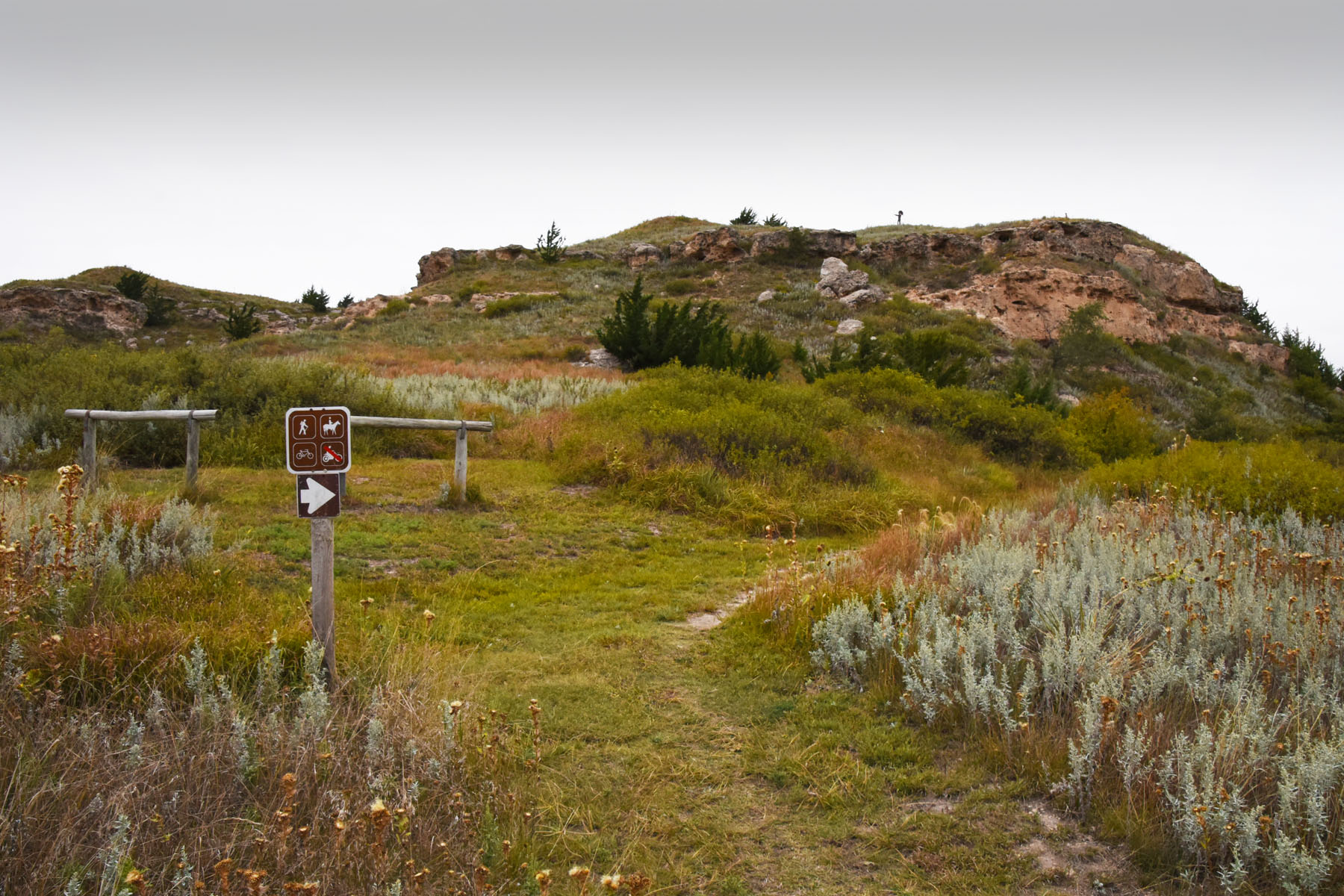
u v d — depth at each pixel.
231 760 3.43
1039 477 16.30
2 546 4.46
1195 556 7.04
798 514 10.79
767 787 4.13
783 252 50.84
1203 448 12.50
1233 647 5.10
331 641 4.36
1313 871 3.11
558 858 3.43
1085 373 36.56
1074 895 3.29
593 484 11.83
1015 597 5.82
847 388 19.48
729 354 25.14
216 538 7.44
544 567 7.97
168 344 48.59
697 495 11.10
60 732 3.43
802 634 6.01
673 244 54.56
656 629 6.44
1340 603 5.43
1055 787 3.92
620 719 4.77
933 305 42.12
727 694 5.20
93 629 4.23
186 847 2.90
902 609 5.89
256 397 13.04
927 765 4.30
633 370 30.33
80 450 10.48
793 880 3.41
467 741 4.00
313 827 3.06
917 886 3.38
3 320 45.41
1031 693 4.70
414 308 46.62
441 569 7.57
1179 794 3.71
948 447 16.72
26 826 2.81
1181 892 3.26
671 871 3.42
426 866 3.02
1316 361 49.91
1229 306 53.38
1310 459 11.77
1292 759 3.65
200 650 4.05
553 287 48.91
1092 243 49.72
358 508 9.48
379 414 13.83
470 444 13.85
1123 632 5.49
